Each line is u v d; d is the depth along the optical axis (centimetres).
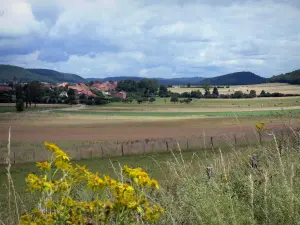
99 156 4097
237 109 14338
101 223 299
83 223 297
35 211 301
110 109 16000
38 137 7181
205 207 394
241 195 445
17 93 17712
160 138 6138
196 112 14012
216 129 6356
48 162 311
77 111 14800
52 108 15638
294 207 364
